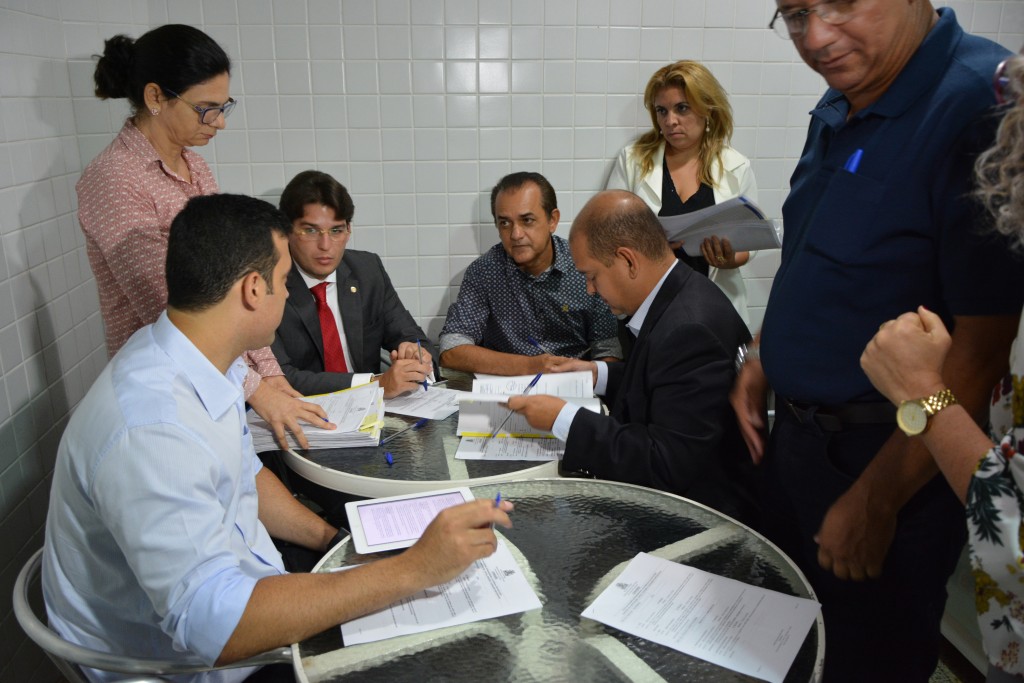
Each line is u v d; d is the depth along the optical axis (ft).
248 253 3.99
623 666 3.46
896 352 3.44
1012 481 3.02
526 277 8.45
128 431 3.67
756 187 9.98
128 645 4.16
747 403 5.48
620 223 5.69
